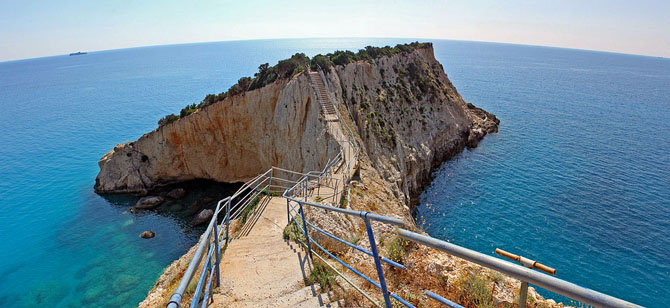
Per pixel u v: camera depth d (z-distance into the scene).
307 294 6.92
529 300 7.04
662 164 58.25
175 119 47.38
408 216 26.39
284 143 41.66
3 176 60.84
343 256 9.35
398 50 66.12
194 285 8.02
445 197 45.34
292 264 8.73
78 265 32.41
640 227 38.16
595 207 42.50
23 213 45.03
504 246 34.75
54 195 50.88
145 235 36.44
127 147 49.28
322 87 42.12
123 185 48.38
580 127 84.12
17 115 123.94
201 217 39.41
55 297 28.31
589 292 2.24
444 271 7.58
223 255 9.84
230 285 7.73
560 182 49.94
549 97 134.75
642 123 90.94
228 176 49.25
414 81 63.91
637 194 46.25
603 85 191.00
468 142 66.69
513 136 73.94
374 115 49.19
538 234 36.69
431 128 58.94
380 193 27.14
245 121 45.81
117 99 154.62
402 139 51.47
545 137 73.81
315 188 22.05
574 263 32.38
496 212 41.12
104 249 34.84
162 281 10.62
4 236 38.88
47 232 39.00
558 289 2.42
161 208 43.03
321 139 36.78
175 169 48.84
